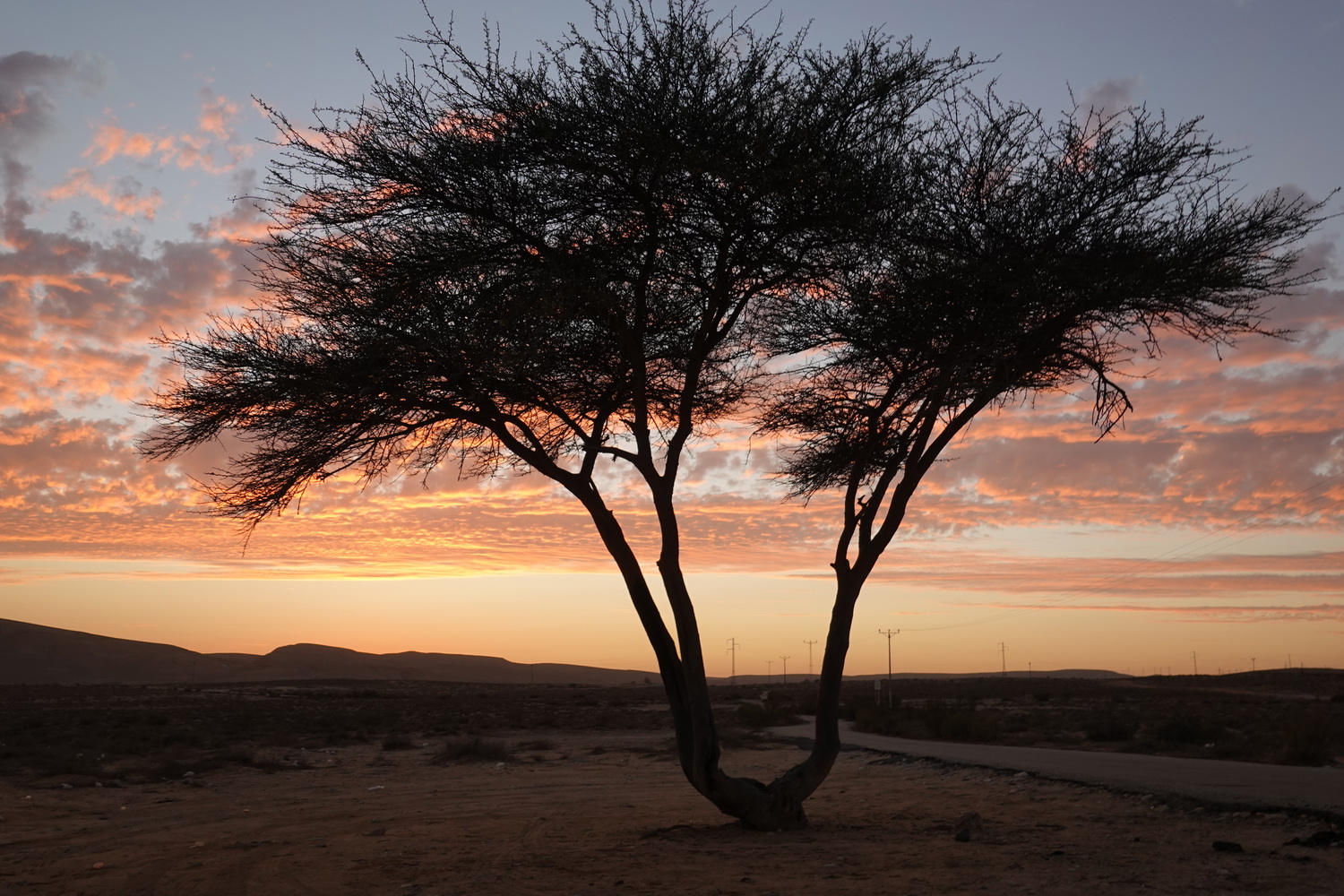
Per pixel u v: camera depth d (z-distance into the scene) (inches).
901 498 526.6
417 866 461.1
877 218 467.2
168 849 552.1
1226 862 404.2
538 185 455.5
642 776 1063.0
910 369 520.1
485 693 5393.7
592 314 472.4
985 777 818.2
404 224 473.4
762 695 3752.5
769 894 360.8
